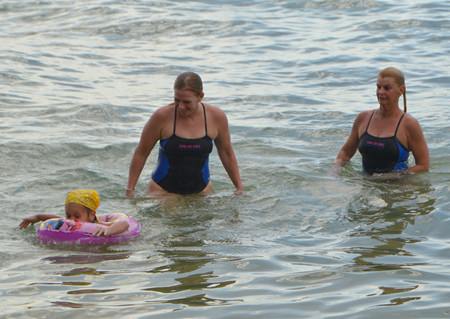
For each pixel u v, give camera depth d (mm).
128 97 25172
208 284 12438
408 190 17234
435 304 11516
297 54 30875
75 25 34875
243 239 14609
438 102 24422
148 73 28344
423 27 34000
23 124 21641
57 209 16094
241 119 23016
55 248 14062
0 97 24188
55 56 29906
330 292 12055
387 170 18438
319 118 23109
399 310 11352
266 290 12164
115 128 21812
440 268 12977
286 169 18594
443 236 14609
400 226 15164
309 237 14703
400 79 18266
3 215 15656
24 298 11898
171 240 14516
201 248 14109
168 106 17156
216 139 17328
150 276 12773
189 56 30672
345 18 36031
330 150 20391
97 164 18891
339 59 30016
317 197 16969
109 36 33406
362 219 15633
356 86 26859
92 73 27969
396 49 31234
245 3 38750
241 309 11461
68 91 25469
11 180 17594
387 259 13469
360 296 11883
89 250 13969
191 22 35281
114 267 13180
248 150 20172
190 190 17203
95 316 11281
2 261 13430
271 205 16500
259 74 28234
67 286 12359
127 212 16031
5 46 31000
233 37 33438
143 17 35875
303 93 25953
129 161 19234
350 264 13234
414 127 18266
